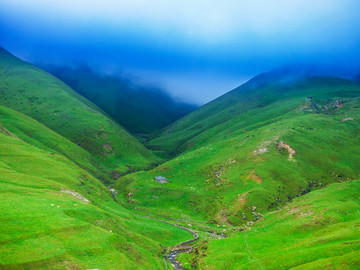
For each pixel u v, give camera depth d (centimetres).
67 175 13050
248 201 14950
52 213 7056
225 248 8862
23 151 13900
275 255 7344
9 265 4722
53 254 5416
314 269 6075
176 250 10325
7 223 5816
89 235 6788
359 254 6062
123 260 6488
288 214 11100
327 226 8675
